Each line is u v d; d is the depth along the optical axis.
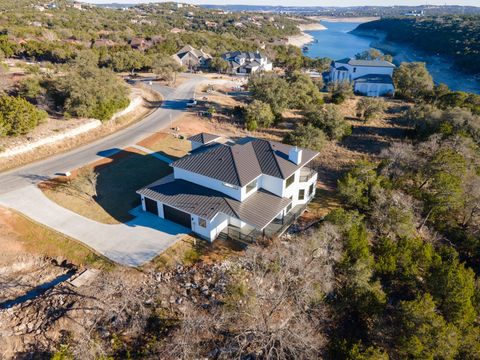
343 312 24.06
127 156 42.75
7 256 26.41
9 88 52.28
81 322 21.86
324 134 50.88
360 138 55.44
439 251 29.52
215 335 21.22
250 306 21.58
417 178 38.62
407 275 25.88
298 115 64.50
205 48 127.69
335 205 35.53
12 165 39.06
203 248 27.61
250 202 29.55
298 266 24.14
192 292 23.86
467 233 33.97
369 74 94.50
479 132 49.03
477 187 34.47
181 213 29.47
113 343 20.84
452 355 19.44
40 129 44.78
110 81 54.25
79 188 34.78
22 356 20.52
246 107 57.28
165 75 81.38
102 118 50.28
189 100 67.75
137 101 62.47
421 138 52.00
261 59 116.88
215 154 31.53
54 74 60.34
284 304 22.89
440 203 33.06
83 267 25.62
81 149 44.28
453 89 112.81
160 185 31.88
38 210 31.23
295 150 31.50
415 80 82.12
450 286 23.86
